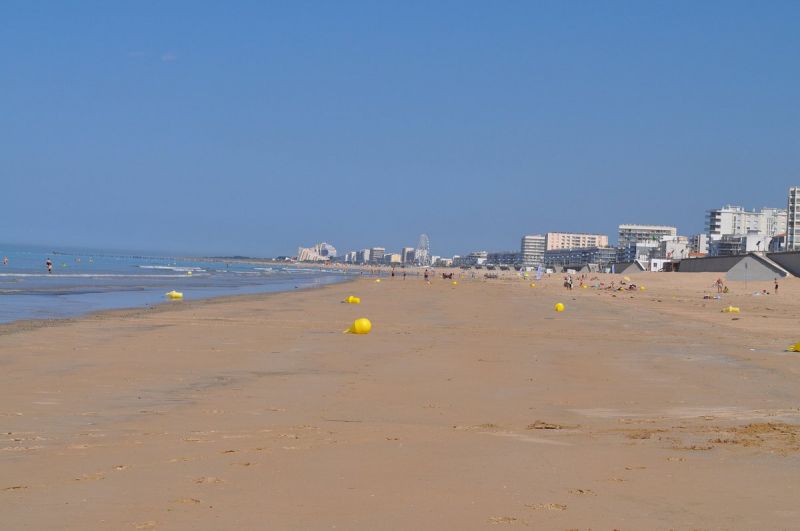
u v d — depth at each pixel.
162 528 6.17
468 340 25.83
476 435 10.33
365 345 23.47
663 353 22.69
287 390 14.80
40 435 10.17
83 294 50.88
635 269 182.62
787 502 6.96
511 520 6.40
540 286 104.56
